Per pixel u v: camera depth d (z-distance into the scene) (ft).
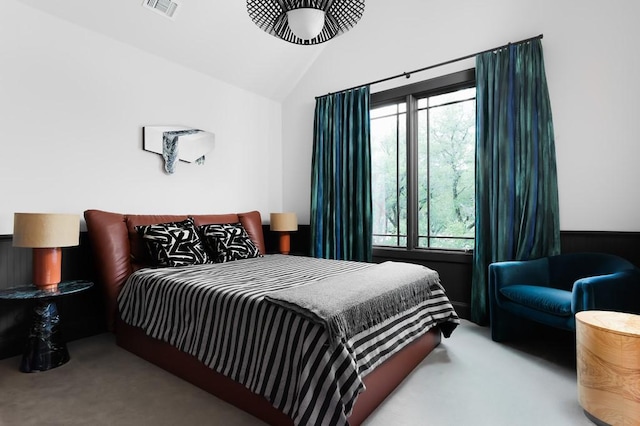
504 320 7.77
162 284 6.66
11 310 7.24
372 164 12.26
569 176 8.29
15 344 7.26
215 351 5.34
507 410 5.04
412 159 10.96
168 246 8.29
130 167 9.39
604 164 7.87
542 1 8.65
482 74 9.21
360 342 4.87
